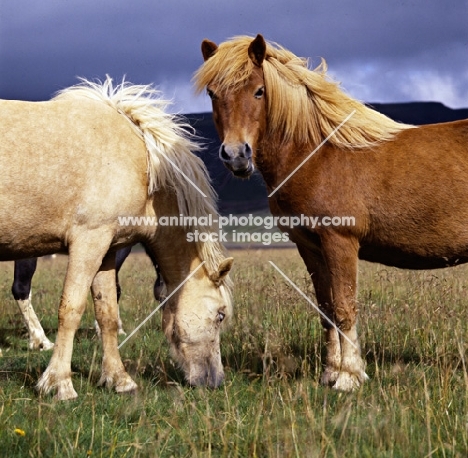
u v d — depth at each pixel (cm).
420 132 490
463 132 479
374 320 586
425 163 471
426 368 482
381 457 317
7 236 439
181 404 411
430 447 317
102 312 489
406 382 439
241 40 474
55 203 442
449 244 475
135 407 408
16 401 421
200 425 374
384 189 473
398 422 360
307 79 487
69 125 450
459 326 530
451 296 613
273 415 379
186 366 487
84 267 452
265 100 473
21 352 637
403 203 470
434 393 400
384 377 462
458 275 730
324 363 532
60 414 400
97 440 356
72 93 485
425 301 589
